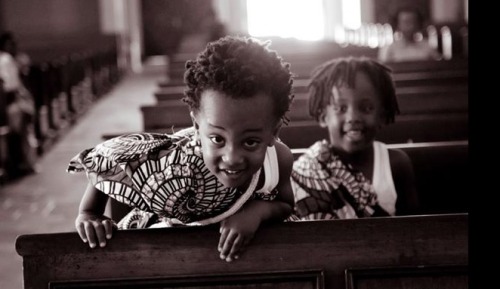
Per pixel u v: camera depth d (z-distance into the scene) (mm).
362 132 2715
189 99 1572
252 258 1689
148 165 1743
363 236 1688
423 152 3391
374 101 2711
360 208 2707
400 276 1688
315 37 24922
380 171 2779
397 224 1689
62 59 11492
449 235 1691
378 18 21922
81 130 10258
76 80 11977
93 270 1685
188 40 19453
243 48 1495
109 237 1680
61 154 8633
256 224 1690
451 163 3391
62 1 19266
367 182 2727
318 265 1691
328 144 2779
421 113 5598
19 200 6566
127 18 21141
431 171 3395
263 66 1488
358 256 1692
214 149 1545
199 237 1688
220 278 1685
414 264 1695
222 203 1766
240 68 1468
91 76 13531
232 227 1667
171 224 1929
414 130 4473
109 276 1688
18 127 7492
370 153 2805
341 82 2682
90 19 19438
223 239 1667
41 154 8508
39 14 19219
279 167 1860
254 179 1749
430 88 6164
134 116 11531
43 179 7395
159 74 18812
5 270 4480
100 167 1774
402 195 2893
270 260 1689
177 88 6961
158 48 21844
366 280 1690
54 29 19266
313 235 1688
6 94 7391
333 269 1691
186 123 4926
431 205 3418
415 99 5590
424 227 1690
